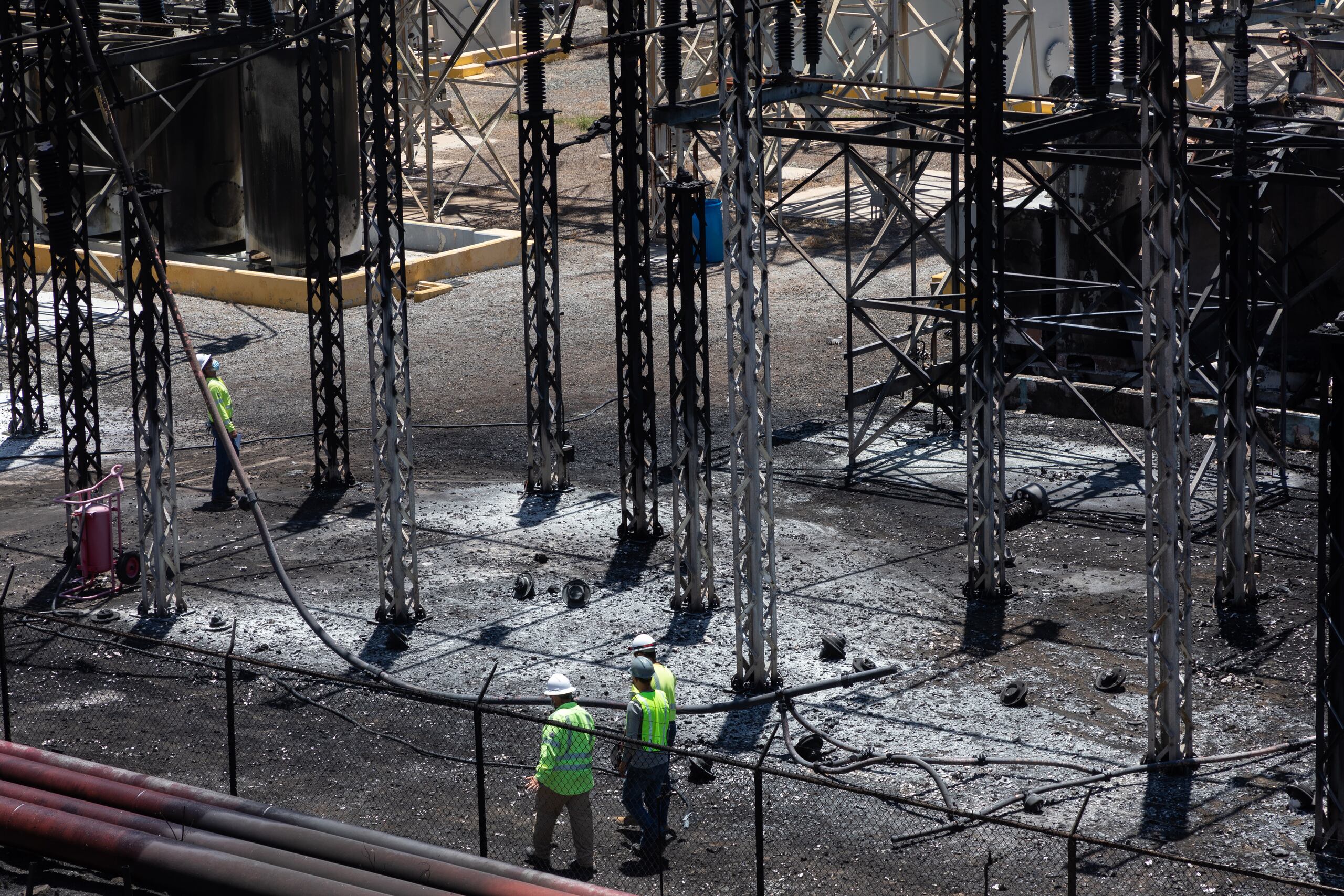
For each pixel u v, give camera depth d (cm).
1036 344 6450
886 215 7594
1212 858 3631
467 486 6675
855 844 3731
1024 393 7581
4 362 8500
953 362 6581
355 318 9544
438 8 11612
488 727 4438
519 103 11812
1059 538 5925
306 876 3416
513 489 6631
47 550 5959
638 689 3659
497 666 4756
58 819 3659
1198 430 7081
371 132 5247
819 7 5872
